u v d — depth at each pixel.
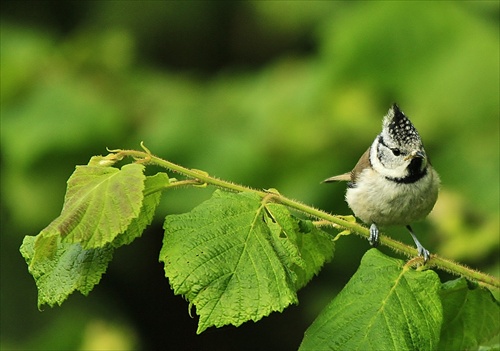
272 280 4.84
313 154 11.78
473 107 11.74
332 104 12.02
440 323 5.02
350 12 13.38
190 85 13.63
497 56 11.85
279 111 12.21
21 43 13.81
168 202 11.64
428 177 7.82
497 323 6.04
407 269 5.23
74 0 15.88
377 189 7.88
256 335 15.62
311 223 5.52
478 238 10.57
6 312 13.29
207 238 4.95
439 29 12.05
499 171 11.18
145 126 12.62
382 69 12.03
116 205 4.96
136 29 15.44
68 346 12.84
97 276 5.14
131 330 13.54
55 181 12.41
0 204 13.46
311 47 15.62
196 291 4.75
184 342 15.34
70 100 12.55
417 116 11.92
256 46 15.86
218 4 15.63
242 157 11.81
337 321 5.04
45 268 5.19
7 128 12.41
